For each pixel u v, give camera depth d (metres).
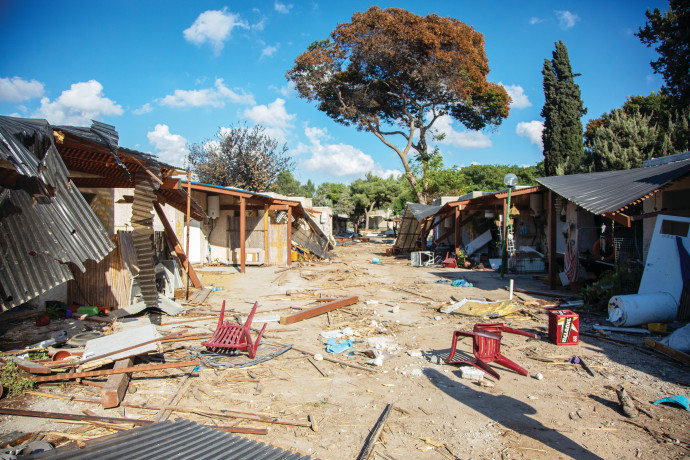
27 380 4.59
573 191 10.55
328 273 16.52
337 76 32.38
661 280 7.93
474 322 8.45
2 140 4.90
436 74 28.86
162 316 8.62
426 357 6.26
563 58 25.97
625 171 11.84
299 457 3.16
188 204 10.65
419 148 35.53
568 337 6.79
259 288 12.69
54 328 7.18
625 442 3.81
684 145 18.02
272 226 19.42
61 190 6.00
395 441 3.81
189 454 2.97
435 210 22.00
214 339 6.41
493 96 32.91
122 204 10.85
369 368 5.68
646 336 7.00
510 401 4.71
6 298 4.89
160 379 5.16
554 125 25.95
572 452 3.64
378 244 38.66
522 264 16.34
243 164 31.06
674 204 8.96
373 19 28.48
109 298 8.55
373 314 9.19
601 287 9.44
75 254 5.59
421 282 14.11
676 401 4.52
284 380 5.28
